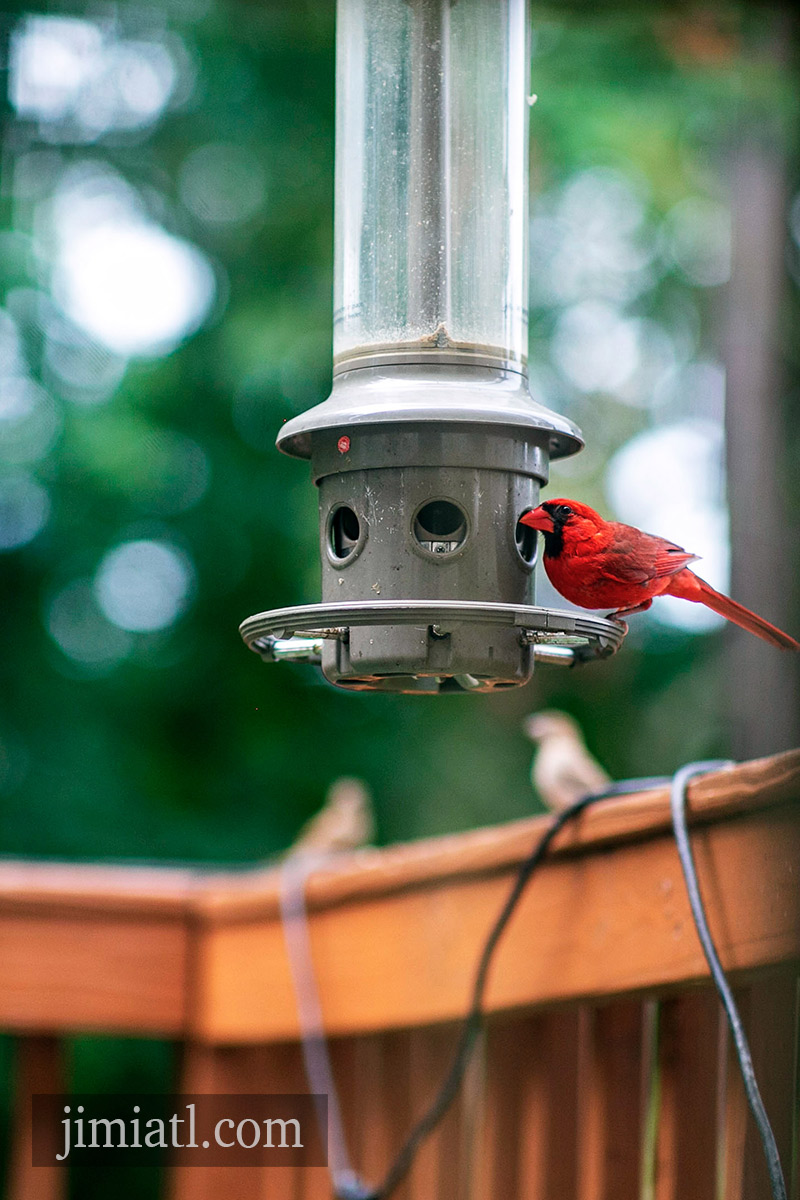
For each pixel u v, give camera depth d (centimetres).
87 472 1545
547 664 429
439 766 1612
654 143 1290
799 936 321
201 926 613
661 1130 391
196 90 1609
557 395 1677
